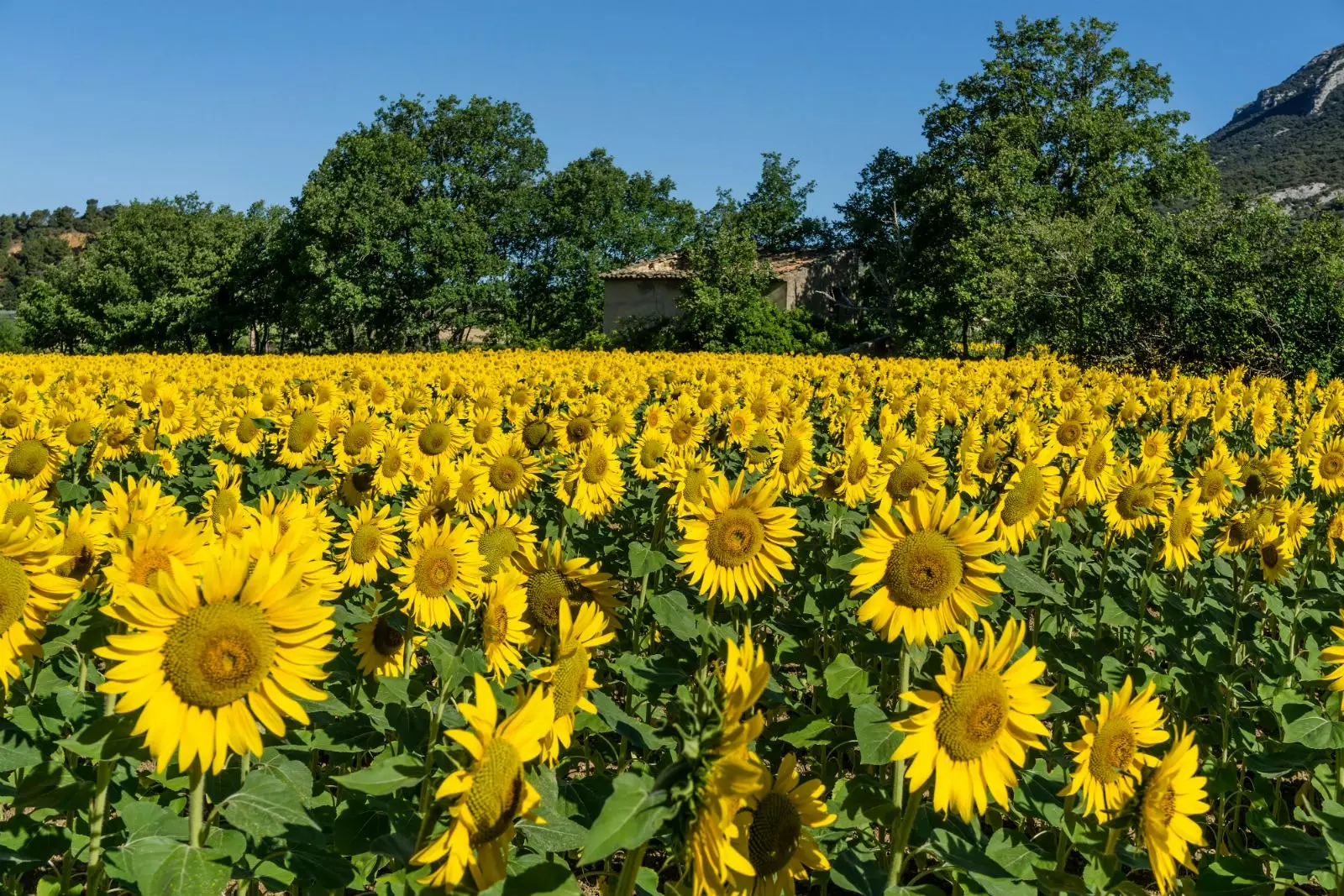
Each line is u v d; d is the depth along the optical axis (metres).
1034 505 5.17
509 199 64.06
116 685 2.20
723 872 1.96
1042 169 52.19
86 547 3.34
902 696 2.65
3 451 6.98
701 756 1.99
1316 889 4.25
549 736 2.66
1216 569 5.81
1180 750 2.82
